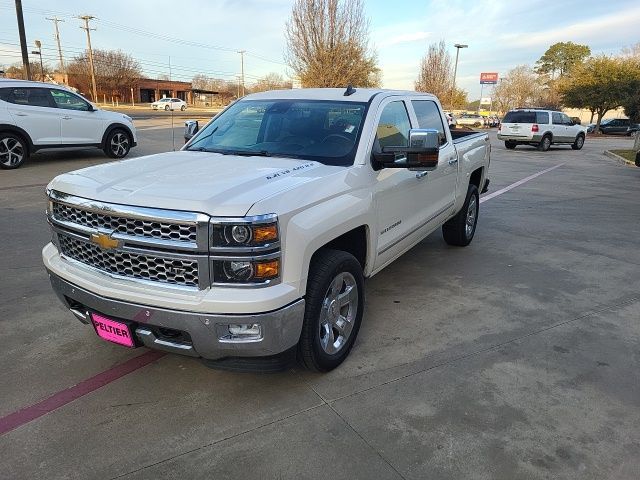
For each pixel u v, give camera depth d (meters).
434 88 53.06
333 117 4.04
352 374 3.45
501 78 86.19
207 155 3.81
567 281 5.31
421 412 3.04
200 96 95.31
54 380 3.31
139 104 76.81
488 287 5.09
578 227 7.74
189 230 2.66
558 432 2.89
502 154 20.61
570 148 25.28
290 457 2.66
